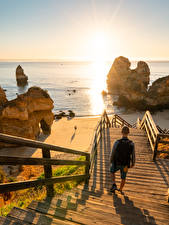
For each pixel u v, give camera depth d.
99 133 9.05
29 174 13.99
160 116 47.50
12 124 26.14
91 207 3.11
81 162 4.23
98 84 121.00
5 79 153.62
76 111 54.62
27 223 2.17
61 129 35.66
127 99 58.06
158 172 5.49
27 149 24.77
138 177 5.19
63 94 84.62
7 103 26.86
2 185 1.94
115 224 2.71
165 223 2.84
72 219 2.70
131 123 40.25
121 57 93.75
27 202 4.60
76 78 159.12
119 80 93.88
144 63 77.75
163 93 51.41
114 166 4.09
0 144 24.69
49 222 2.30
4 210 4.36
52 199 3.13
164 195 4.20
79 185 4.77
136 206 3.44
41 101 29.92
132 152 3.90
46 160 2.72
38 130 31.45
